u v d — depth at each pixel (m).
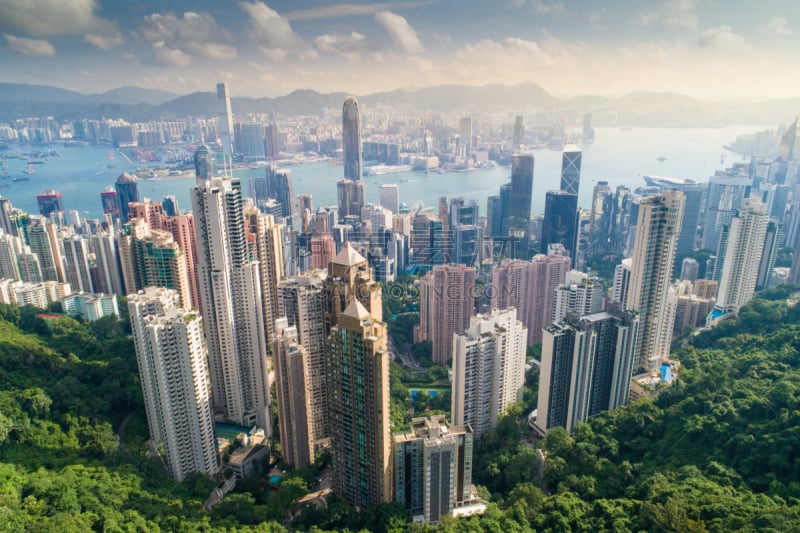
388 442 171.12
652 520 147.50
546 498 179.25
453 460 173.00
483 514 176.75
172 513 165.12
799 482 153.38
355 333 162.38
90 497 160.50
